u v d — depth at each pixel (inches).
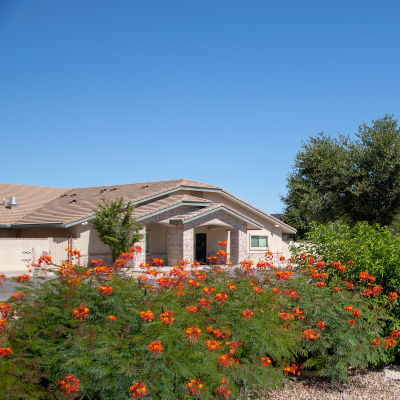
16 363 162.7
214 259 313.7
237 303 231.6
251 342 214.5
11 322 187.6
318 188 1201.4
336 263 290.4
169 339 181.3
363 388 253.6
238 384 214.7
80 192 1326.3
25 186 1369.3
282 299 252.8
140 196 1069.8
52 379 168.1
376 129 1128.8
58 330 182.1
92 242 957.2
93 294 199.8
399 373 278.7
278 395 240.4
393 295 272.7
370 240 318.0
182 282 250.2
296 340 232.4
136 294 206.1
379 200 1096.2
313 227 358.6
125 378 168.2
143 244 920.9
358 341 248.1
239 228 1067.3
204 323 213.9
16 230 1109.1
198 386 171.9
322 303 253.9
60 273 219.5
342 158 1152.8
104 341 170.2
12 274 805.9
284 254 1275.8
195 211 995.9
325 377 268.4
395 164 1052.5
